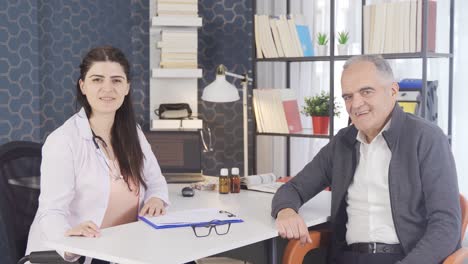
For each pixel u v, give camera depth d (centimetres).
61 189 233
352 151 250
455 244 220
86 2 410
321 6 443
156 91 423
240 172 448
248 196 299
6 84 358
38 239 235
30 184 257
